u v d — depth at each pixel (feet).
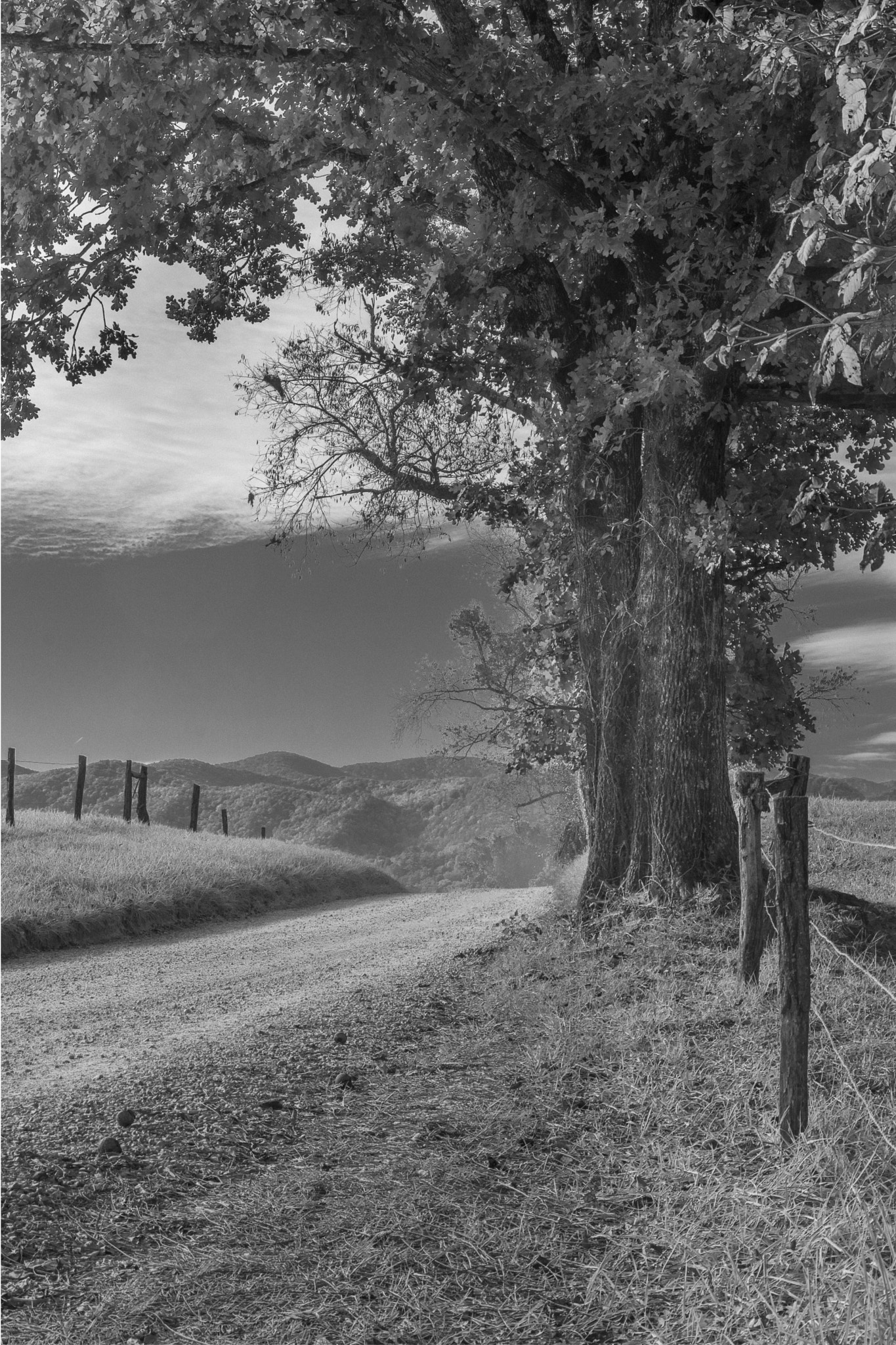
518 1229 13.83
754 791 25.67
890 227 17.19
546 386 41.22
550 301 39.32
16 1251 12.94
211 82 32.09
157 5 31.27
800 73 22.66
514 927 40.63
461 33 32.55
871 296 15.28
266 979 39.70
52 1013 34.45
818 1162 14.33
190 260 45.78
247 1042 24.71
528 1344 11.21
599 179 33.86
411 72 31.71
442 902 78.18
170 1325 11.49
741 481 44.19
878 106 15.42
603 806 38.70
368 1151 16.71
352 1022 26.11
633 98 31.37
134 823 99.45
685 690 36.24
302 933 57.98
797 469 44.62
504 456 50.72
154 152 33.53
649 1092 18.69
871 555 26.89
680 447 36.55
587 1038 22.26
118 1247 13.30
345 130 37.60
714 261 32.53
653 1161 15.88
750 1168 15.17
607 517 39.63
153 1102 19.17
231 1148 16.76
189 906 65.05
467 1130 17.58
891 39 15.49
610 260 38.99
